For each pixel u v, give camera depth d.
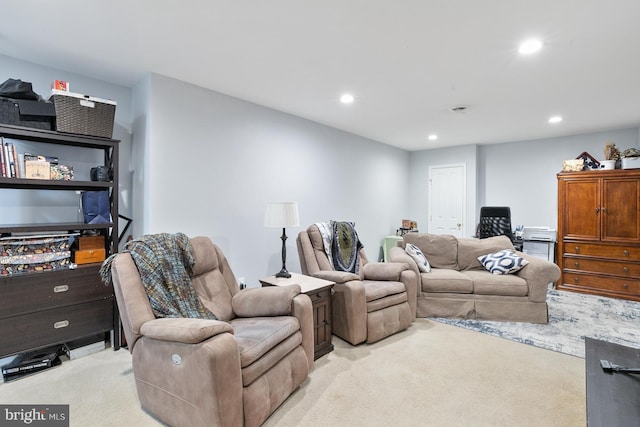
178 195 2.91
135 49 2.35
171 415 1.67
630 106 3.59
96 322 2.51
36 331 2.24
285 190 3.89
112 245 2.62
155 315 1.87
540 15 1.89
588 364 1.56
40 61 2.54
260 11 1.88
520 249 4.95
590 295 4.33
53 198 2.67
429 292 3.52
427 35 2.13
